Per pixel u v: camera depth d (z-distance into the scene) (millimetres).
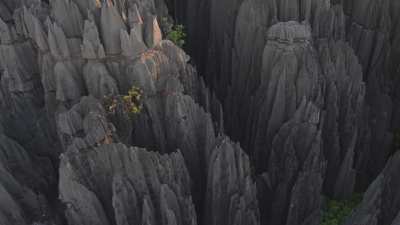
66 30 19969
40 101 23938
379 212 18969
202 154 20922
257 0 24875
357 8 27562
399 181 19375
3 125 23500
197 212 21516
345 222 21562
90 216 17297
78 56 20375
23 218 18953
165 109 20344
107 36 19719
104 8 19203
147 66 20156
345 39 27438
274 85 22188
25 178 21453
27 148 23328
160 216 17453
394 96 28422
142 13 20797
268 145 23531
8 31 21953
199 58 33125
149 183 17375
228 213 19062
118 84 20734
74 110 18875
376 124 26109
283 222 23094
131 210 17094
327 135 23953
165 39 22375
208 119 19516
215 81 29297
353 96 24141
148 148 20922
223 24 28953
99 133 17750
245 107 26094
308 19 25109
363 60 27953
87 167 17578
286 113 22438
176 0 34875
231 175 18250
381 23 27000
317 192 22156
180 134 20047
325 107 23469
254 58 25266
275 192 22266
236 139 26859
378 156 26641
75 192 16594
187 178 18750
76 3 20078
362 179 26688
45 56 20703
